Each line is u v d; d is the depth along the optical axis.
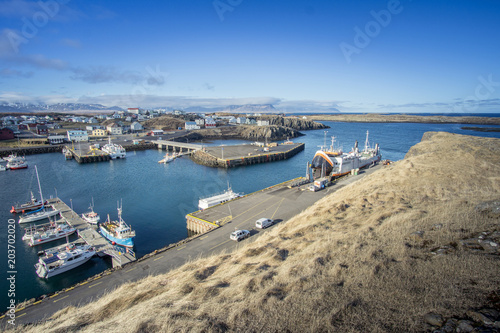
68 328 12.95
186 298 13.25
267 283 12.96
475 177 30.16
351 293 10.51
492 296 8.57
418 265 11.35
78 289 22.11
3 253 35.91
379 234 16.33
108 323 12.38
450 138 56.41
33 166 92.94
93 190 64.62
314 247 16.75
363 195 29.70
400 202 24.97
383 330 8.23
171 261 25.39
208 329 9.81
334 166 64.56
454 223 15.02
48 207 52.91
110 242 37.12
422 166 36.84
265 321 9.85
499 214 15.02
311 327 9.02
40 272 30.70
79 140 143.88
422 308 8.82
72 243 36.09
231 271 16.25
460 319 7.88
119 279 23.19
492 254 10.96
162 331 10.34
